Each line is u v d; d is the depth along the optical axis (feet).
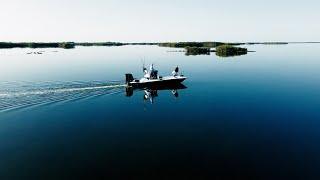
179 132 69.77
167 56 314.14
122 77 146.72
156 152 58.59
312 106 92.94
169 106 93.97
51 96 101.19
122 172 50.78
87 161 54.90
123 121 78.28
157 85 122.93
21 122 76.23
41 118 79.77
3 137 66.33
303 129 71.36
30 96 100.48
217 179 48.49
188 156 56.70
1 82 127.85
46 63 233.55
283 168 52.01
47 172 50.90
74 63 233.76
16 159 55.77
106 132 69.92
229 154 57.57
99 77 146.51
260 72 176.96
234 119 79.66
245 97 106.32
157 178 48.85
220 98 104.99
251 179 48.49
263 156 56.65
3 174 50.24
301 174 49.98
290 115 83.25
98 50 494.18
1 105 90.02
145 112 86.94
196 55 330.54
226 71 180.96
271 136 66.90
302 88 123.34
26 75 154.61
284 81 142.31
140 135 67.87
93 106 92.48
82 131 70.49
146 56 317.01
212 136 67.05
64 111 86.38
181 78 125.59
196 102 98.94
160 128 72.64
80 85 120.47
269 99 103.14
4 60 265.95
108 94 108.47
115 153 58.23
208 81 142.51
